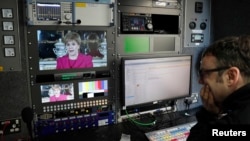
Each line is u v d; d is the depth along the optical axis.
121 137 1.50
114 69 1.67
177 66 1.82
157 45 1.81
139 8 1.69
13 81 1.41
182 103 2.02
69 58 1.52
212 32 2.08
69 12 1.46
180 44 1.92
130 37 1.69
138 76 1.68
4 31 1.35
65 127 1.57
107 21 1.58
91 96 1.62
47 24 1.43
